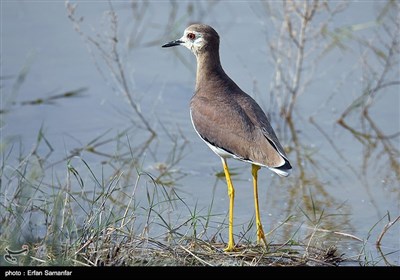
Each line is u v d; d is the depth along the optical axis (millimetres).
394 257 11898
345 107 17188
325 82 17906
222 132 12156
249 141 11906
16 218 11539
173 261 10727
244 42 18875
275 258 11234
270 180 14773
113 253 10703
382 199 13984
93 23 19406
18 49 18375
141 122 16609
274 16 18578
